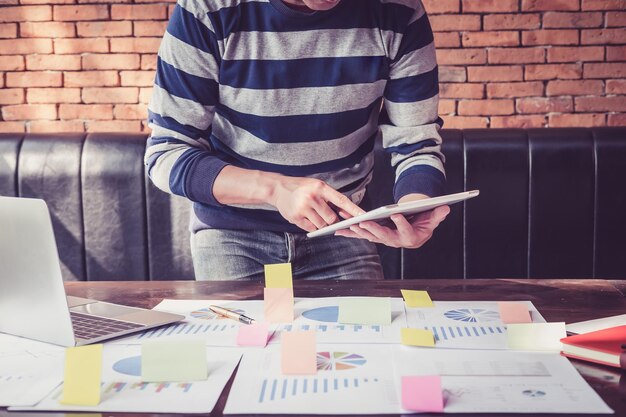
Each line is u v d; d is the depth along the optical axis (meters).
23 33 2.80
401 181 1.47
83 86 2.82
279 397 0.76
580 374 0.82
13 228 0.94
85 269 2.43
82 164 2.39
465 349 0.91
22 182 2.41
